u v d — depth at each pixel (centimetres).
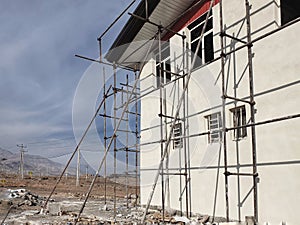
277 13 698
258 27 730
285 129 636
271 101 673
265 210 661
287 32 654
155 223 809
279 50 667
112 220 867
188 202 903
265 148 675
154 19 1097
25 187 2488
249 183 706
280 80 658
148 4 1005
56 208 1057
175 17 1076
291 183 616
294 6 722
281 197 632
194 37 1002
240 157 738
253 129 654
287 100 639
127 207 1188
